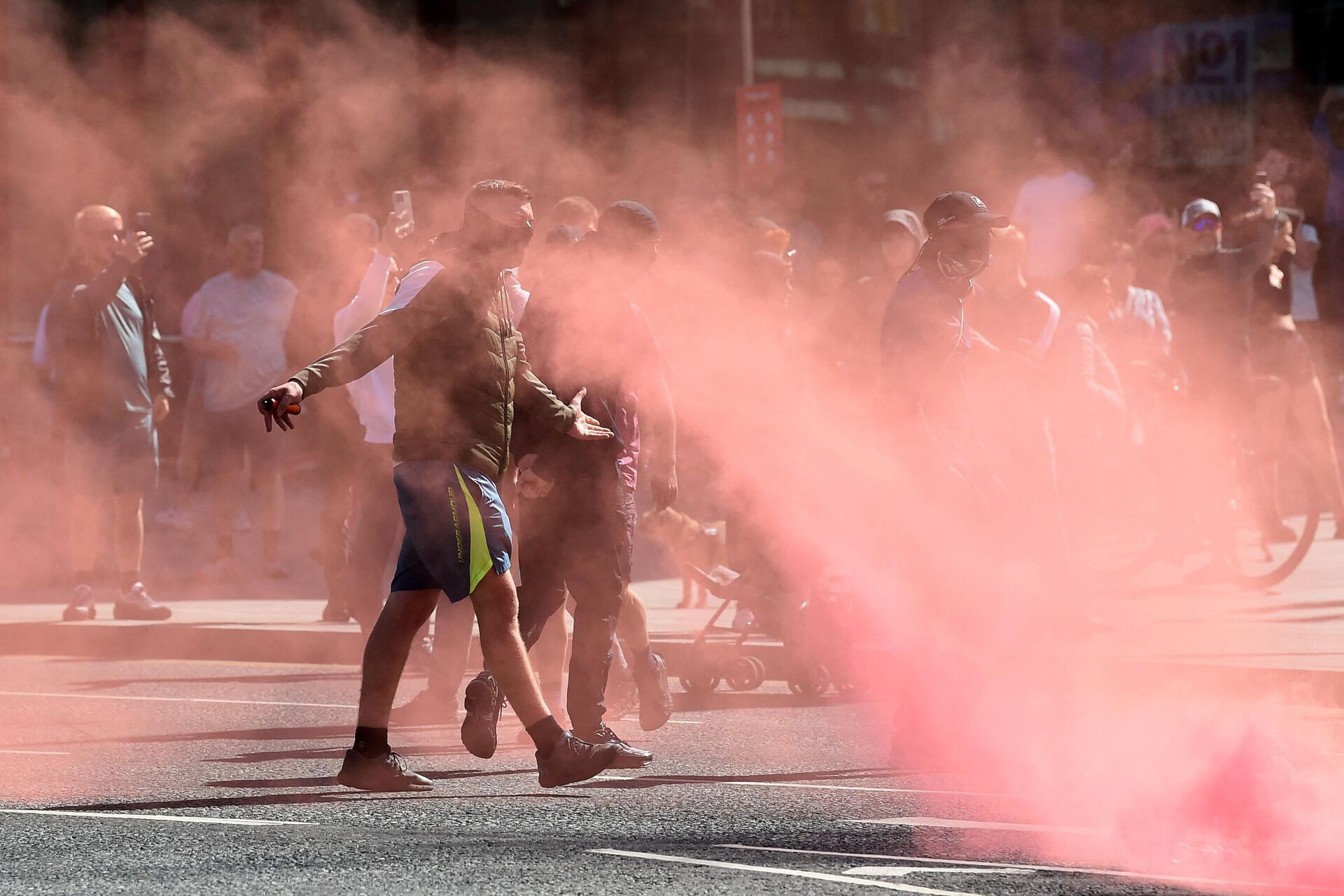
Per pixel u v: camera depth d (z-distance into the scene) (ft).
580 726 85.30
